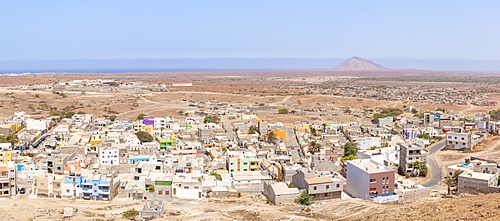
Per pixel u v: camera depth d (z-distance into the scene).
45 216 124.31
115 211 129.50
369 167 142.88
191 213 125.69
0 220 118.94
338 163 199.38
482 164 157.00
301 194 134.62
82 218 120.94
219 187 153.62
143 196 145.25
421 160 174.62
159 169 170.50
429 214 92.50
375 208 113.50
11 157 196.12
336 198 139.00
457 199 104.00
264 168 191.75
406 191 137.75
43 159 195.50
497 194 104.00
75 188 143.12
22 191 150.88
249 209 126.38
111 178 145.50
